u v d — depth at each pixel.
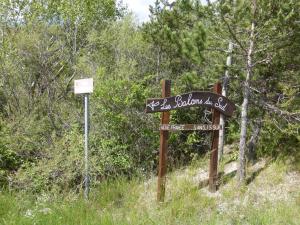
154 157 9.57
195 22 7.91
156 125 9.44
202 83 8.07
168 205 7.16
